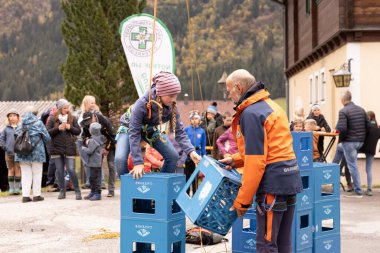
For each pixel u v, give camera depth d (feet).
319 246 22.74
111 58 92.79
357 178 45.16
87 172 53.67
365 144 45.44
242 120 18.12
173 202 21.50
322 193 23.72
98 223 33.65
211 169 18.95
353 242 28.25
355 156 44.98
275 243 18.39
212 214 18.88
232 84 18.62
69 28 92.38
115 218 35.32
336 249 23.35
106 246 27.55
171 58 37.78
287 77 124.06
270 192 18.08
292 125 43.42
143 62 37.45
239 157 19.89
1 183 64.13
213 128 51.57
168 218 20.47
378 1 68.28
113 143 44.37
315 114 52.19
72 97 89.04
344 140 44.93
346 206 39.70
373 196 45.11
